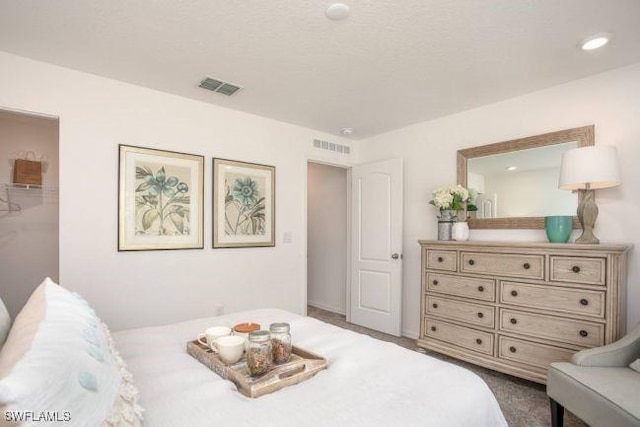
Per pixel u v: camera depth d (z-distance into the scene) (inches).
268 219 145.6
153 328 71.8
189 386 44.5
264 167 144.5
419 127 151.6
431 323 119.7
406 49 88.1
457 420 39.3
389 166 156.7
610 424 59.8
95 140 105.3
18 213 138.2
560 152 109.7
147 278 114.3
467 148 132.5
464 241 112.6
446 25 77.4
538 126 114.4
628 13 72.0
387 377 47.7
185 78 107.1
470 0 68.5
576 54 90.1
